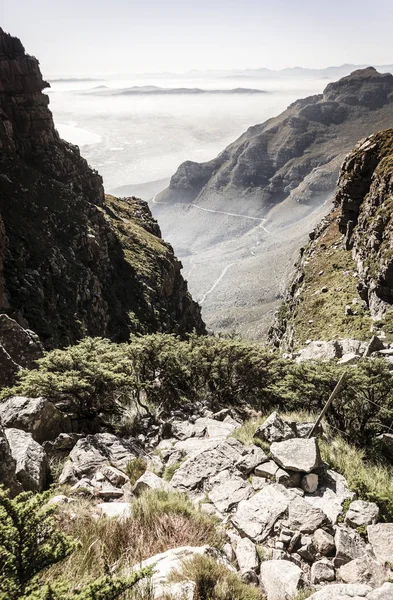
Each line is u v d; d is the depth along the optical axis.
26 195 62.88
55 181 76.19
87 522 6.70
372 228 57.97
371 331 47.03
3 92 79.81
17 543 3.70
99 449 10.39
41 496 3.92
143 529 6.77
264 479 8.98
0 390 12.83
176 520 7.11
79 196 78.62
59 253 56.53
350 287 60.75
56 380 12.02
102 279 67.94
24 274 46.12
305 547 6.84
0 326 15.38
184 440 12.28
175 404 15.83
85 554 5.46
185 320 100.00
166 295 91.50
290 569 6.14
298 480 8.86
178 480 9.27
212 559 5.77
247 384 16.75
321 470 9.20
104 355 14.07
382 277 50.66
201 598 5.12
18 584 3.60
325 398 13.77
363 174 70.44
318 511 7.55
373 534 7.07
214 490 8.67
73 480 9.03
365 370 13.52
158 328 74.19
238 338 19.23
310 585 6.03
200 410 15.00
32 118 83.06
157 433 12.85
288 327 67.00
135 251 89.44
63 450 10.48
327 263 71.94
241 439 11.12
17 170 68.81
